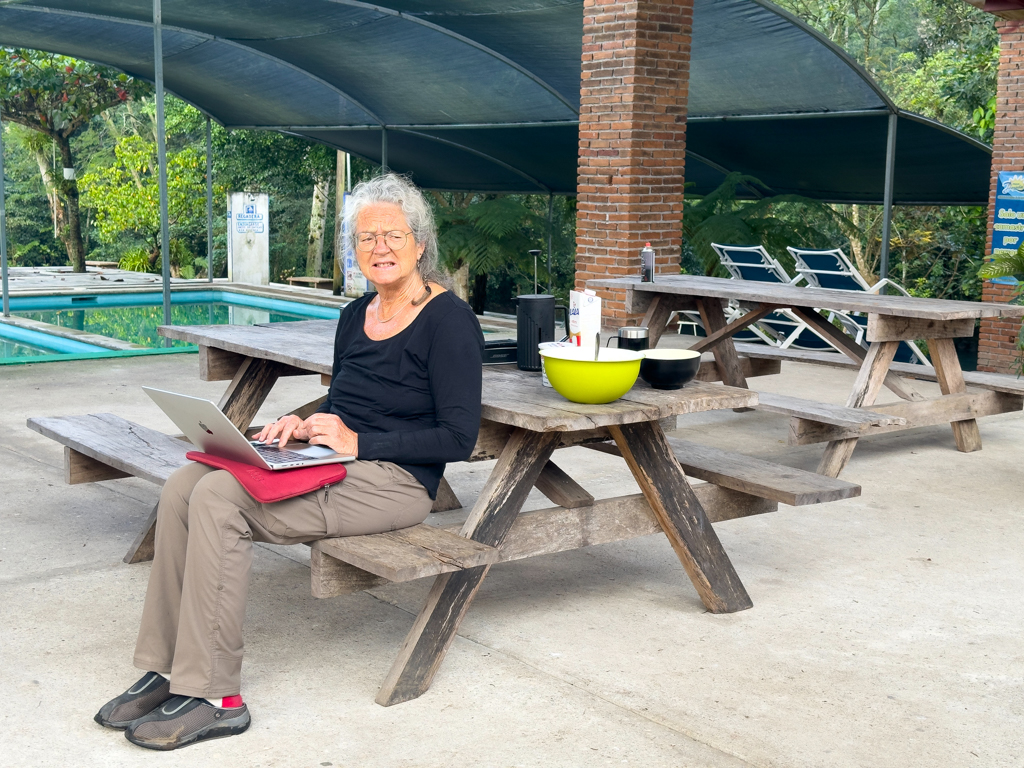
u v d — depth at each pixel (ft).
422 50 35.27
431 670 9.27
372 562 8.37
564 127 37.63
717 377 22.71
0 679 9.38
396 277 9.49
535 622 10.94
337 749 8.25
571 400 9.90
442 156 46.83
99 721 8.55
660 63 28.37
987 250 29.53
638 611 11.30
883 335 18.06
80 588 11.67
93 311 45.47
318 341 13.66
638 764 8.08
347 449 9.12
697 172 42.78
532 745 8.35
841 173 38.73
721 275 38.91
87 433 12.95
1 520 14.06
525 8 29.40
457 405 9.34
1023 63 28.04
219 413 8.34
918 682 9.66
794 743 8.45
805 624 11.00
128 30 38.22
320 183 67.62
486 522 9.78
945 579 12.46
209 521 8.34
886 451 19.26
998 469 18.01
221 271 72.49
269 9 33.32
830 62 29.17
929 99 60.85
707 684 9.52
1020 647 10.53
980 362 29.99
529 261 46.34
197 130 71.46
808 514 15.07
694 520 11.07
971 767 8.14
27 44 41.78
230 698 8.53
